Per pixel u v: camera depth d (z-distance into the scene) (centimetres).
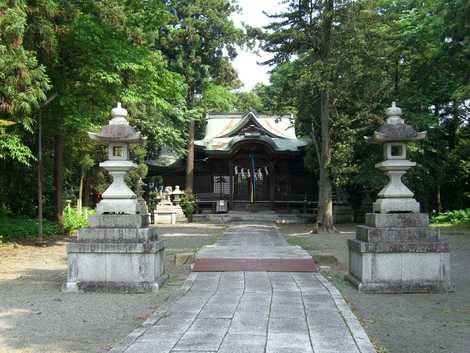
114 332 618
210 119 4003
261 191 3472
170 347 529
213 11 3381
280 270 1080
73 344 567
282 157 3406
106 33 1641
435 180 2723
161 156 3744
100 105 1747
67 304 773
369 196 3052
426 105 2552
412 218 886
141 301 793
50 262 1281
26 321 673
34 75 1348
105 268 871
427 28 2286
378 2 2480
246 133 3453
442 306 756
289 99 2338
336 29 2197
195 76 3481
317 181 3353
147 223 962
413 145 2369
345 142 2325
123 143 927
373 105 2288
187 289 870
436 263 866
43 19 1461
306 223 3108
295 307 719
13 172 2103
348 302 782
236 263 1163
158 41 3294
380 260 864
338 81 2205
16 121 1403
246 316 664
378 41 2184
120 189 916
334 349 519
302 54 2442
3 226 1741
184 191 3453
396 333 611
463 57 2088
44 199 2273
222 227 2688
